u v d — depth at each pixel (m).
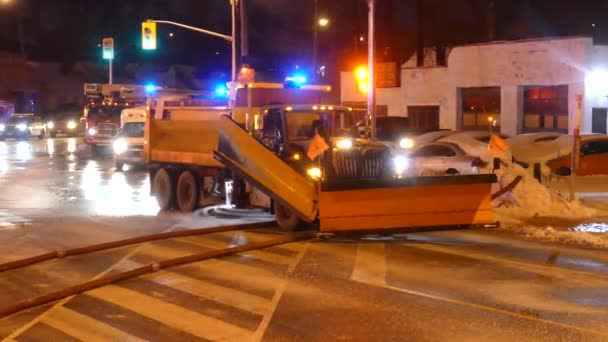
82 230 16.22
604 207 18.44
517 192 17.67
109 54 50.09
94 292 10.52
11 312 9.45
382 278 11.23
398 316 9.15
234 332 8.56
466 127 40.47
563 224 16.27
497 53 38.03
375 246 13.91
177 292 10.47
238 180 17.52
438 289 10.52
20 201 21.70
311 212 14.72
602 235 14.84
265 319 9.07
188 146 19.38
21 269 12.22
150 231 16.06
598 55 34.72
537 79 36.28
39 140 61.38
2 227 16.62
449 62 40.56
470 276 11.33
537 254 13.02
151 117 20.91
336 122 17.42
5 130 60.69
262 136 17.42
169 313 9.39
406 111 43.16
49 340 8.37
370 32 26.05
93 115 41.72
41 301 9.89
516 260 12.51
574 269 11.77
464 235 15.00
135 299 10.11
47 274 11.86
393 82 43.31
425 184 14.30
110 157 41.53
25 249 14.02
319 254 13.16
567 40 34.84
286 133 16.86
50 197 22.77
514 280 11.05
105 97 42.56
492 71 38.31
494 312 9.30
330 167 15.43
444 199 14.48
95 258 13.09
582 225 16.11
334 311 9.41
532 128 37.25
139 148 32.28
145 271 11.65
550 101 36.28
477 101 39.81
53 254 13.06
